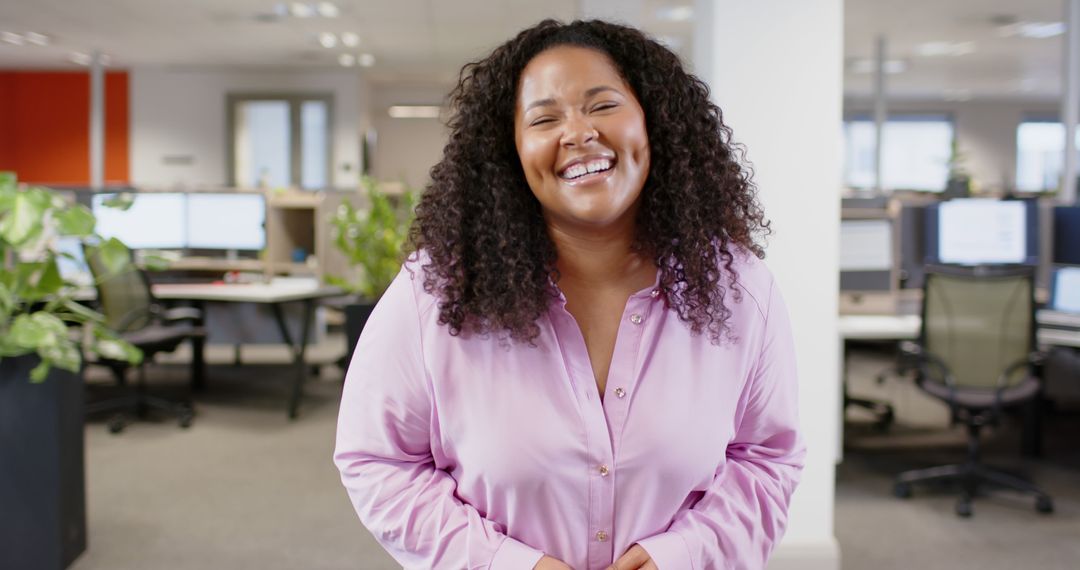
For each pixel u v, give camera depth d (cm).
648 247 85
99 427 403
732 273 86
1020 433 404
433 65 931
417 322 84
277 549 260
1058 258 375
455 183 85
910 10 677
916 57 898
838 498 311
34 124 965
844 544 267
